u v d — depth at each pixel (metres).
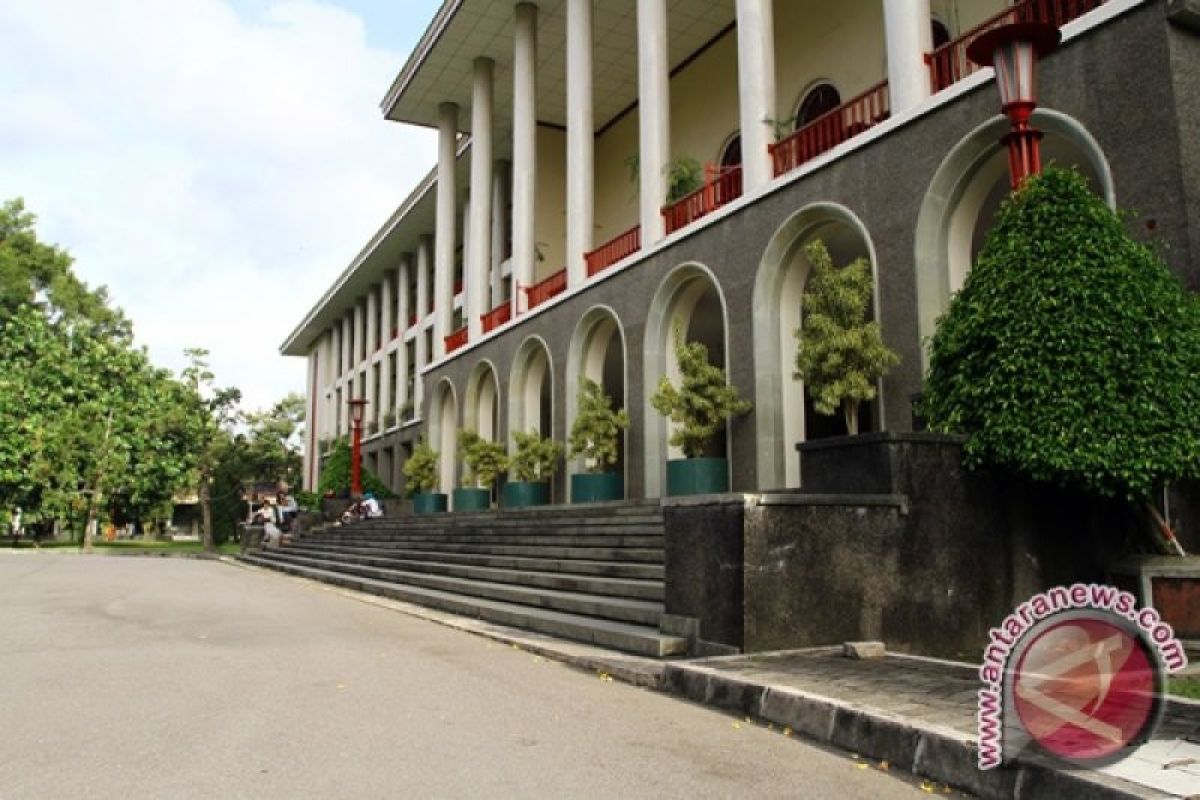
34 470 30.39
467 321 25.16
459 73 25.33
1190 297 7.15
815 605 6.62
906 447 7.03
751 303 13.76
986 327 7.05
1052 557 7.52
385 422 36.62
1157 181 8.05
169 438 35.56
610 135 26.16
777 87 18.52
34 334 33.59
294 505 29.02
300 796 3.71
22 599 11.83
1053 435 6.57
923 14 11.41
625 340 17.16
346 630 9.36
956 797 3.82
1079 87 8.83
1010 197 7.35
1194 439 6.41
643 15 17.25
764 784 3.98
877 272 11.35
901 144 11.17
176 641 8.21
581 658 7.18
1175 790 3.26
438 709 5.43
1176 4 8.01
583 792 3.81
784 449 13.35
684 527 7.24
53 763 4.18
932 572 7.02
